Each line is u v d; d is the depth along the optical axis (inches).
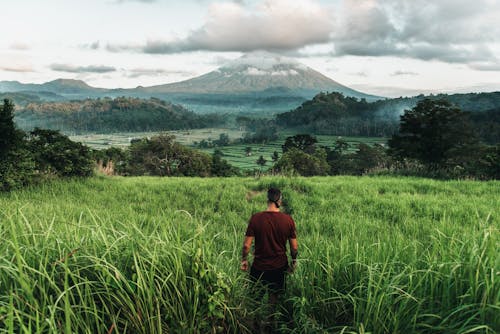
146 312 101.9
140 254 115.6
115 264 111.0
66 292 85.1
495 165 904.9
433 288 112.3
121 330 102.0
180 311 108.1
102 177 666.8
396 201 435.5
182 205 418.9
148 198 459.5
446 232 218.2
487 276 102.7
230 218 352.2
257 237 145.3
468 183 620.1
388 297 110.3
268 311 132.1
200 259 117.1
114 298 105.3
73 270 106.4
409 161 1268.5
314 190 519.2
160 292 103.7
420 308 110.0
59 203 386.0
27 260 103.4
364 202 442.0
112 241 119.6
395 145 1240.8
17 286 96.6
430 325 107.6
